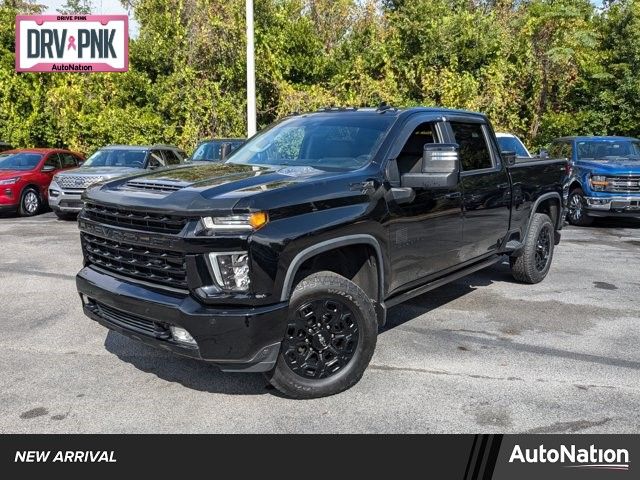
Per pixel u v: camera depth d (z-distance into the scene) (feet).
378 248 13.60
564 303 20.42
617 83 61.87
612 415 12.20
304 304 12.24
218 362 11.40
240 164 15.40
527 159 23.89
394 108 16.42
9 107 63.46
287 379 12.44
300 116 17.58
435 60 60.34
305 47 66.13
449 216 16.38
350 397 13.01
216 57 62.13
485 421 11.96
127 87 63.77
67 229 37.45
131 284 12.30
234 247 11.06
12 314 18.92
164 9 63.72
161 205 11.52
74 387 13.51
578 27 63.05
